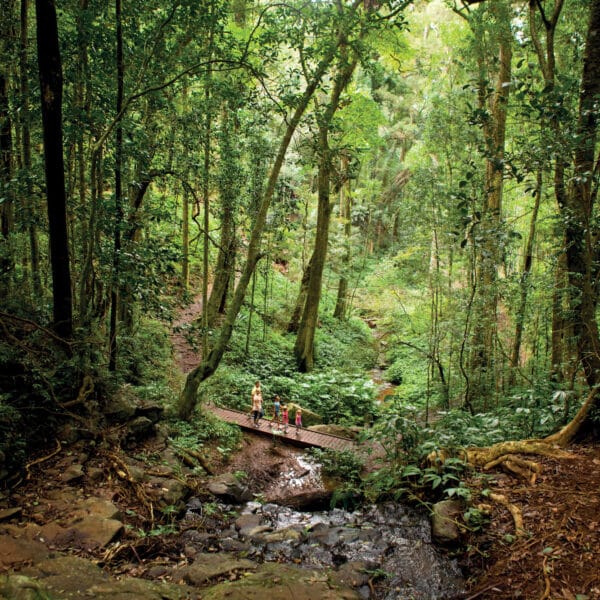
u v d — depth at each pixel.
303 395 14.39
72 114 7.13
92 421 7.06
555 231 7.74
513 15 10.64
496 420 7.81
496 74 11.71
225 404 12.66
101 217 7.65
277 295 23.47
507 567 4.70
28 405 6.40
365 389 15.16
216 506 7.05
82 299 7.62
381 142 19.20
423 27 18.17
